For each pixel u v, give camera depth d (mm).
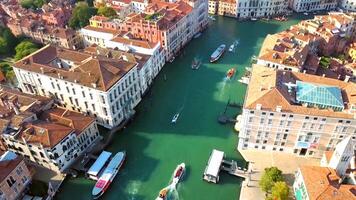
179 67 174750
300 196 96062
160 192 105812
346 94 114188
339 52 179625
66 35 184375
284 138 113688
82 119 119312
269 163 114562
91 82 123562
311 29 179125
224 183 110125
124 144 126500
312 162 114625
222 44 197125
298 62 140625
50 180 110375
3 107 121062
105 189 107750
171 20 176250
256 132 113938
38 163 114375
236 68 172750
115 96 127000
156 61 163625
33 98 125688
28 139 108000
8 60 184750
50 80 133250
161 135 130250
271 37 165875
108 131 131375
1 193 95062
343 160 94250
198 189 108750
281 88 112625
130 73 134250
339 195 88062
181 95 153000
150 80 158875
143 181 112188
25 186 104688
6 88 144500
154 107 145625
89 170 111000
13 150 115250
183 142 126688
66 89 131625
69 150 112625
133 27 175625
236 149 121812
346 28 183375
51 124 113375
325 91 112000
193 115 140375
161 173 114875
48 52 148250
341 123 105188
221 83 160625
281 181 99312
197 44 198250
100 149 122250
